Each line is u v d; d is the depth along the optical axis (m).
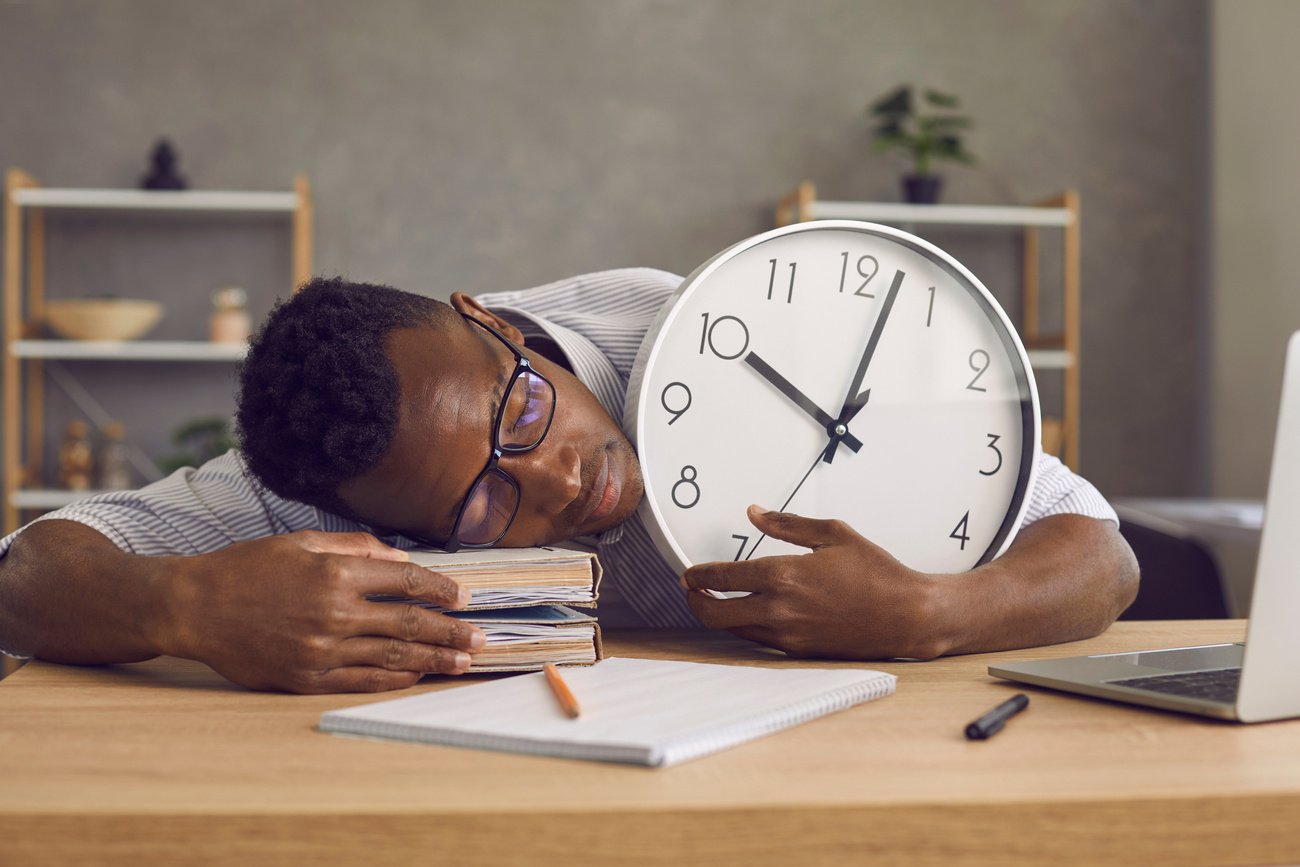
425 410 0.85
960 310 0.99
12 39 3.54
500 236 3.66
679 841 0.51
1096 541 1.01
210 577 0.78
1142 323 3.85
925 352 0.98
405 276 3.64
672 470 0.93
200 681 0.84
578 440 0.92
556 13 3.69
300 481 0.87
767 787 0.54
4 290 3.54
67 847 0.50
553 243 3.68
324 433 0.85
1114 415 3.85
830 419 0.96
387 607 0.78
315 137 3.62
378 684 0.78
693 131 3.72
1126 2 3.85
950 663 0.89
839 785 0.54
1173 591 1.78
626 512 0.95
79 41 3.56
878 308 0.97
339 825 0.50
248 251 3.60
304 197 3.38
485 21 3.67
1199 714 0.69
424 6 3.65
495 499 0.91
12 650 0.93
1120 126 3.84
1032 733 0.65
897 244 0.98
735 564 0.88
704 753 0.60
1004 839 0.52
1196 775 0.56
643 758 0.58
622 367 1.16
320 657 0.76
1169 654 0.86
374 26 3.64
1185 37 3.85
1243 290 3.60
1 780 0.56
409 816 0.50
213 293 3.59
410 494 0.88
